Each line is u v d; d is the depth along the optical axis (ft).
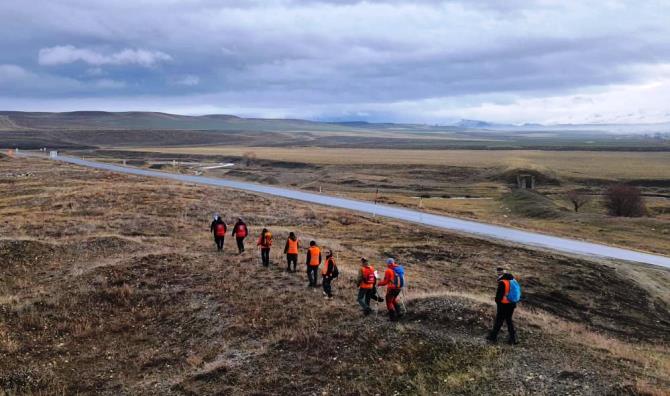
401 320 54.54
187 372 49.24
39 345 55.88
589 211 271.28
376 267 93.71
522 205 250.98
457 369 45.57
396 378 45.29
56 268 78.84
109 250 87.56
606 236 171.42
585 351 49.11
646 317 87.10
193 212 139.54
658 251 144.87
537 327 54.70
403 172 438.40
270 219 140.56
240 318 59.16
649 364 48.34
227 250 90.89
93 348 55.57
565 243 137.08
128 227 115.03
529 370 44.34
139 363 52.11
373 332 52.37
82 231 108.78
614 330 77.82
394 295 53.62
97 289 68.23
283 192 213.46
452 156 619.67
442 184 378.73
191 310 62.85
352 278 74.43
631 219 201.46
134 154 615.16
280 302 62.95
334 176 411.75
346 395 43.62
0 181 206.18
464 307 55.52
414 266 99.96
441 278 91.04
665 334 78.28
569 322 72.59
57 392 46.96
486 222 165.58
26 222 116.78
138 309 64.39
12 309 62.39
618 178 392.27
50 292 68.03
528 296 87.76
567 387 41.34
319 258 68.80
